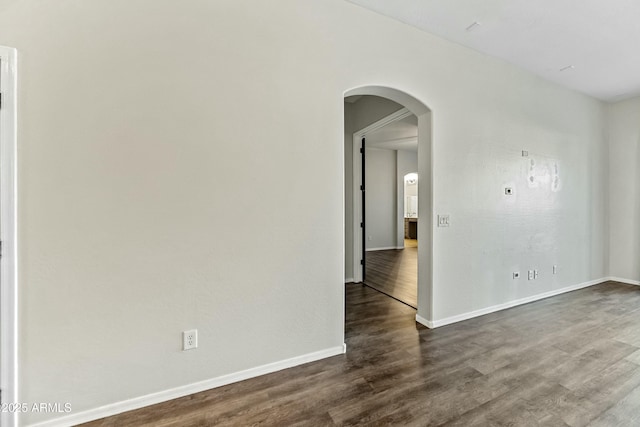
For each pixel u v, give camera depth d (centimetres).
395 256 691
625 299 371
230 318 193
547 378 198
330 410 167
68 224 154
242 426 155
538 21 256
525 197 351
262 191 202
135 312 169
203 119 183
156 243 173
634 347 242
